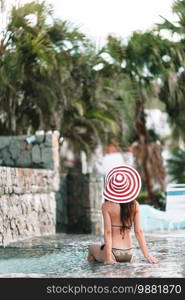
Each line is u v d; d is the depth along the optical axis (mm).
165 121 39344
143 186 40781
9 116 33000
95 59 35125
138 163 39344
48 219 22688
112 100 35344
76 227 25359
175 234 20609
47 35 33312
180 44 37188
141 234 13078
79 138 34844
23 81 32875
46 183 22688
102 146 36000
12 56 32312
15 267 12906
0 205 18219
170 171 45344
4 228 18453
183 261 13320
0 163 25109
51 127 33531
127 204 12922
